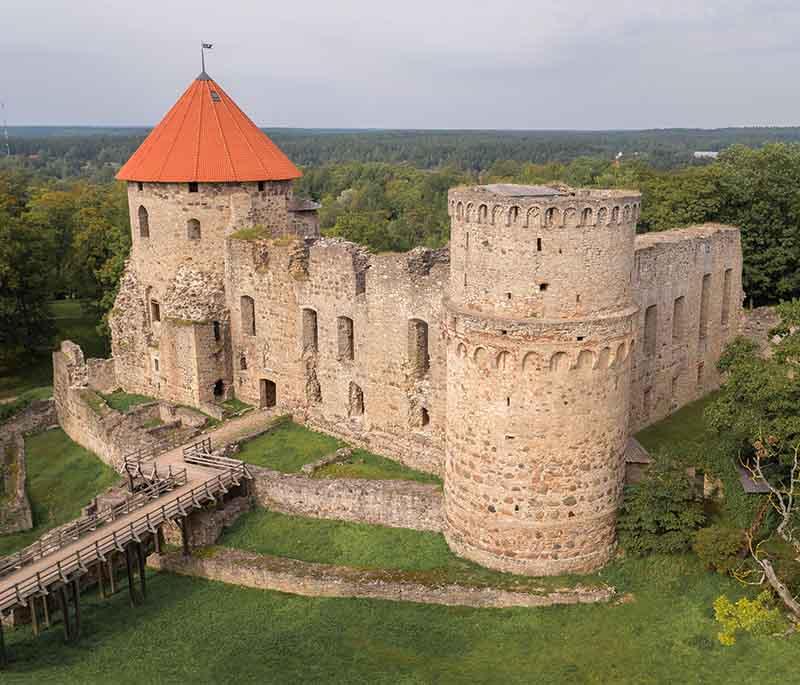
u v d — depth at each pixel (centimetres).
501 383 3155
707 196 6169
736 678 2778
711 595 3150
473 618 3173
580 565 3297
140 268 5434
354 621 3234
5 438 5572
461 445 3359
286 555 3694
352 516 3856
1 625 3061
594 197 3062
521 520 3253
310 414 4812
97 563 3512
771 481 3462
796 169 6209
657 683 2783
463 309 3234
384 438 4409
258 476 4062
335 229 8912
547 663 2912
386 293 4219
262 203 5191
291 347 4819
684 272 4662
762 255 6166
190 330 5034
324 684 2880
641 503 3338
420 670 2927
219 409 5009
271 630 3244
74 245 8062
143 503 3775
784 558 3228
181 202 5072
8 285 6744
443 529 3650
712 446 3706
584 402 3152
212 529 3828
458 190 3272
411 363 4212
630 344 3219
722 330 5244
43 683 2912
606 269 3084
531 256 3031
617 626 3058
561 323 3039
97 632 3309
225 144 5144
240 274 4994
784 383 3194
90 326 8338
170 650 3162
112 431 4894
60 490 4794
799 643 2898
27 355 7388
